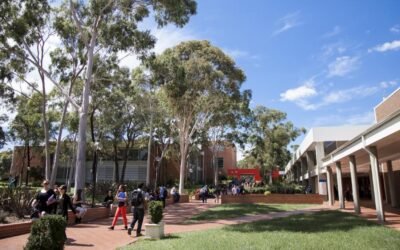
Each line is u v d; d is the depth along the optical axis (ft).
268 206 91.20
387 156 74.59
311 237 36.83
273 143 165.89
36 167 176.96
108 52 78.18
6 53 73.15
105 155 168.25
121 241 37.17
